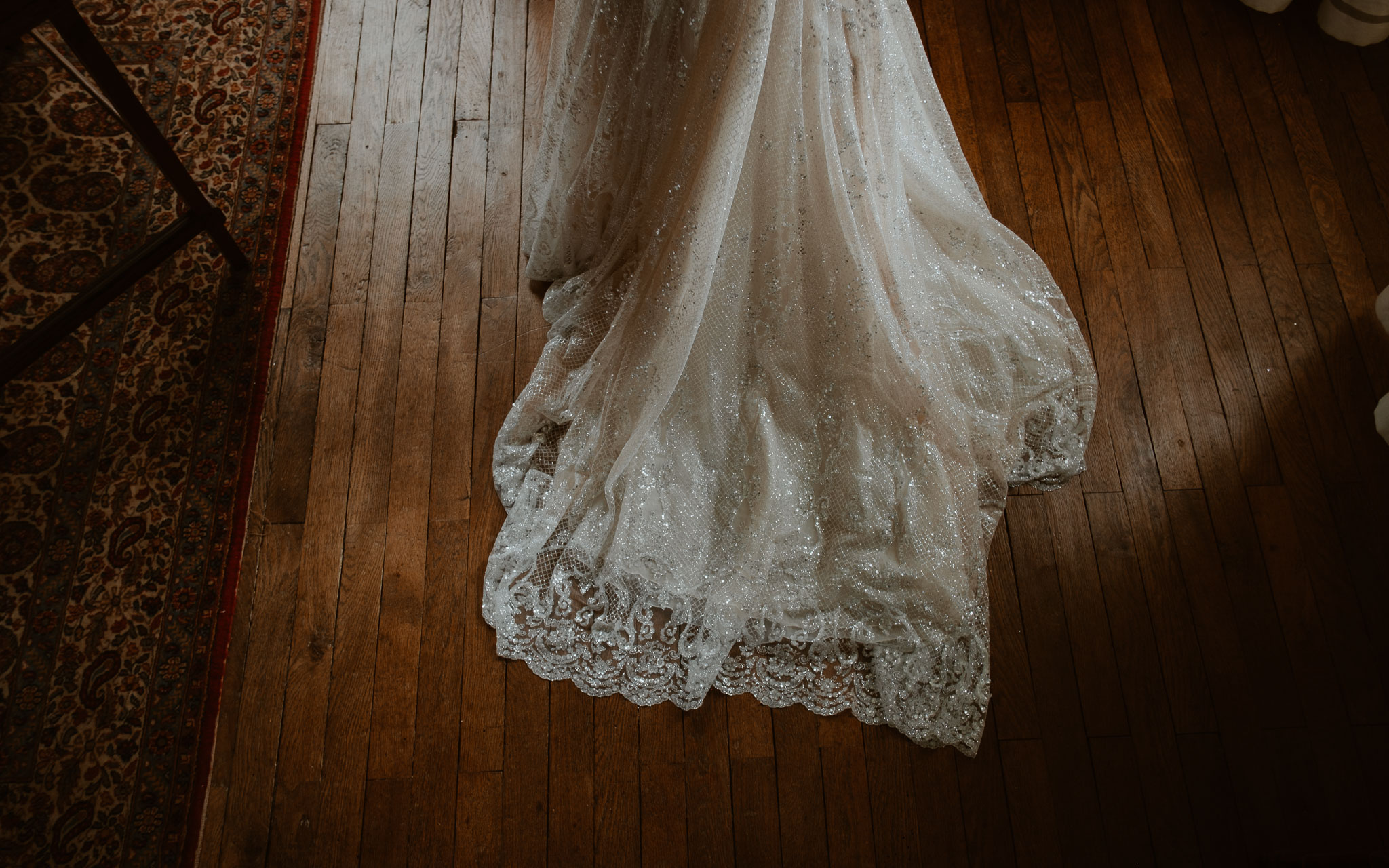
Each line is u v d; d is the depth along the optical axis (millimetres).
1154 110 2236
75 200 2088
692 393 1775
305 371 1957
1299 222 2113
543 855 1600
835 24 1409
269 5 2326
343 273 2053
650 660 1691
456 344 1992
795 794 1639
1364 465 1884
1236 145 2195
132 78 2236
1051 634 1752
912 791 1639
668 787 1643
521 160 2180
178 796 1607
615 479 1734
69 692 1673
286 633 1737
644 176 1688
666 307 1641
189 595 1755
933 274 1899
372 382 1953
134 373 1929
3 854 1553
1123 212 2129
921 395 1727
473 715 1684
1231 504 1855
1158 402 1941
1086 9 2359
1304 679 1710
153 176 2123
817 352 1757
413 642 1736
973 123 2227
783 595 1705
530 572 1738
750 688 1686
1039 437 1880
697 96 1492
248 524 1819
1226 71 2279
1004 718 1687
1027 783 1643
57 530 1788
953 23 2344
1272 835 1604
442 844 1603
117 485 1830
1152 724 1681
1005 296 1932
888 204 1652
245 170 2152
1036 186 2158
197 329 1977
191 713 1667
